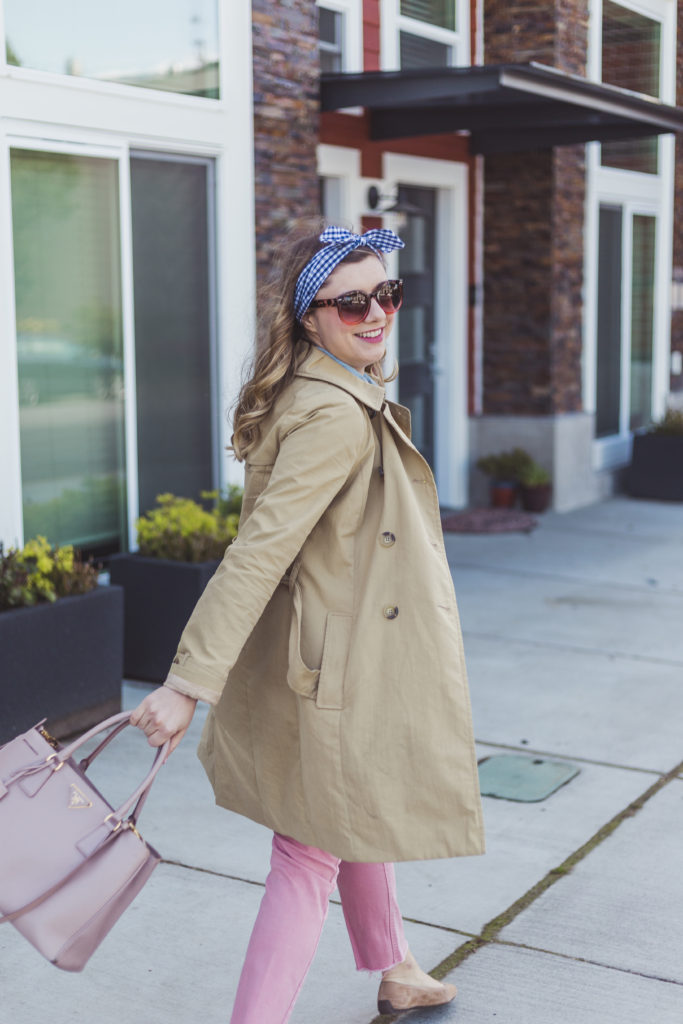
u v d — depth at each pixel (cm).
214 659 212
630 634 635
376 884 260
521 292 969
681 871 361
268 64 650
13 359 525
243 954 310
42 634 438
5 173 516
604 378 1101
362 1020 279
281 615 234
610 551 845
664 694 536
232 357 647
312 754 227
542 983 296
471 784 230
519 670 571
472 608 688
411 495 232
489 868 363
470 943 316
